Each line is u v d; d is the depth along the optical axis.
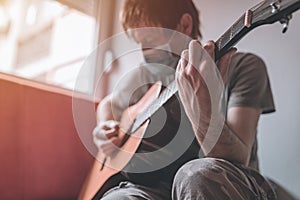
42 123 1.35
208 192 0.60
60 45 1.82
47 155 1.34
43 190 1.30
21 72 1.71
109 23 1.86
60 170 1.36
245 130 0.88
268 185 0.71
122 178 0.97
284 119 1.33
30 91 1.36
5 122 1.27
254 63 1.00
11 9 1.72
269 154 1.34
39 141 1.33
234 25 0.73
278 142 1.33
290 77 1.35
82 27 1.87
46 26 1.81
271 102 1.01
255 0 1.45
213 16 1.56
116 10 1.87
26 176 1.27
